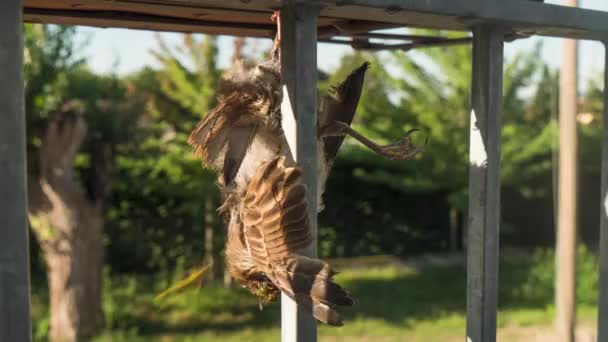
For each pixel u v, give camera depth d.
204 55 14.81
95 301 14.14
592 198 22.55
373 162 20.44
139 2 2.94
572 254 12.41
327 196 21.38
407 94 18.12
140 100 15.73
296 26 2.34
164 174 17.31
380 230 21.94
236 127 2.53
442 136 18.34
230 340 13.69
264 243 2.12
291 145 2.37
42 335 13.90
